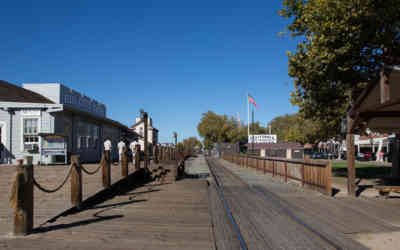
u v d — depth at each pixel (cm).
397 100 814
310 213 827
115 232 608
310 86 1574
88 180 1148
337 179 1731
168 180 1456
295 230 657
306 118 1766
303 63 1473
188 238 575
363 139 5738
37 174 1244
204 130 8262
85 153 2362
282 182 1597
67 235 585
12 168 1400
